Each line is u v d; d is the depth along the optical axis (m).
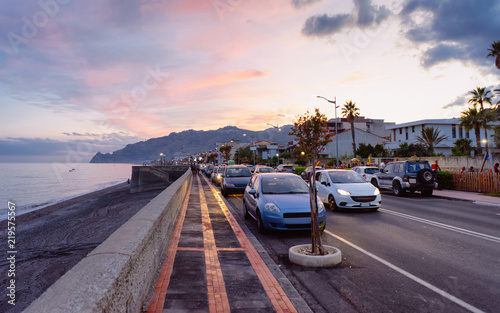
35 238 13.95
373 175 19.61
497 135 30.30
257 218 8.19
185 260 5.21
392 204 13.69
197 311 3.38
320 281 4.71
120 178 93.56
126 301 2.40
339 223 9.30
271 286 4.20
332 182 12.13
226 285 4.20
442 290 4.34
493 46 31.06
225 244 6.34
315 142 5.62
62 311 1.52
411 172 16.50
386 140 59.81
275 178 9.22
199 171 70.69
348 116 52.44
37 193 43.50
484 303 3.93
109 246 2.74
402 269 5.21
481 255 5.98
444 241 7.11
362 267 5.33
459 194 17.11
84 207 26.27
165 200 6.09
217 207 11.87
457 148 37.91
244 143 132.50
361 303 3.96
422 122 45.62
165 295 3.78
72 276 2.00
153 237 4.00
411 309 3.78
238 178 17.14
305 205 7.55
